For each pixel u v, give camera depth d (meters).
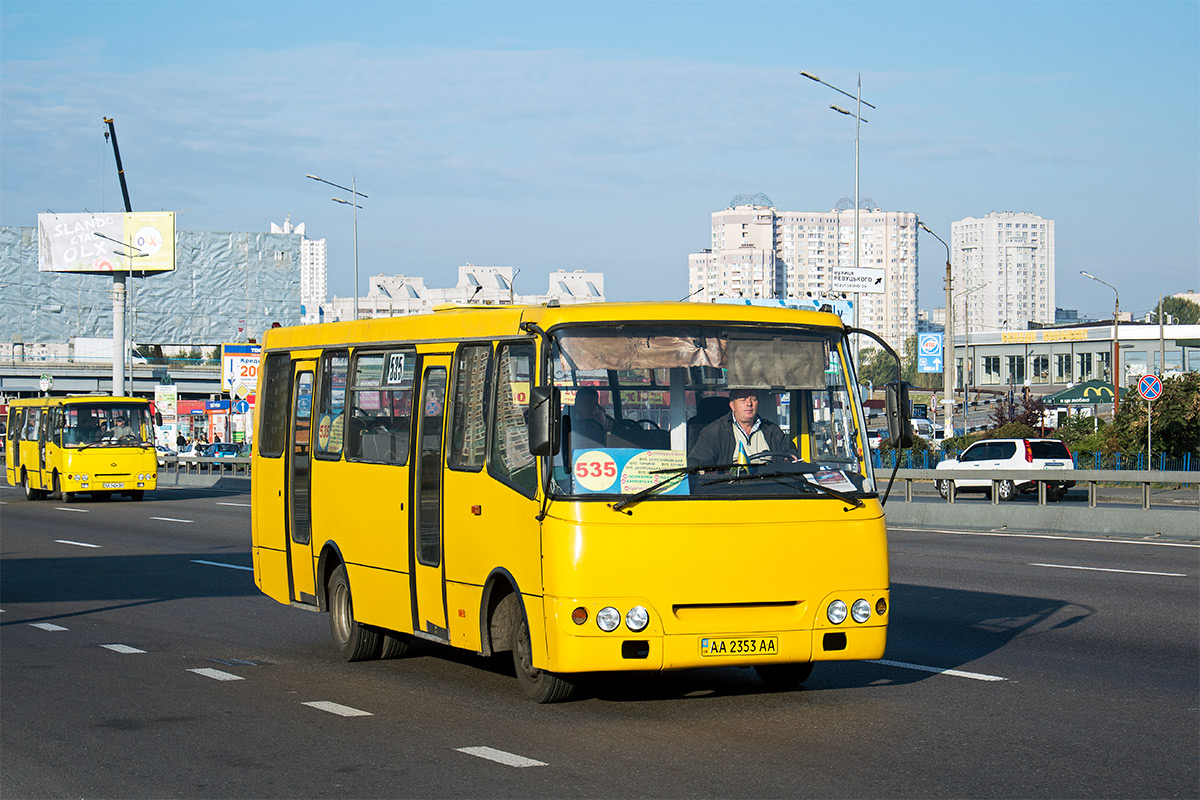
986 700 9.17
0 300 103.88
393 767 7.57
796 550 8.48
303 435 12.43
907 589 15.49
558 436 8.30
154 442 39.31
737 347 8.78
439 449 10.02
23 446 41.66
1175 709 8.77
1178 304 181.62
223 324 108.00
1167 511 22.61
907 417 8.89
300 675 10.93
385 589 10.84
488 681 10.38
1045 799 6.61
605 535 8.20
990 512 25.11
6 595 17.06
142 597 16.69
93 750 8.28
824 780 7.02
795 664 9.58
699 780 7.06
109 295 106.50
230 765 7.78
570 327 8.61
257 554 13.43
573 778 7.18
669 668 8.27
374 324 11.32
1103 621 12.80
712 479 8.46
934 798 6.64
